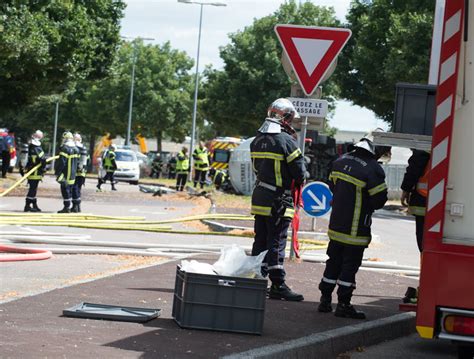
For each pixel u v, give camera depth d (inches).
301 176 434.9
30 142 981.2
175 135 3708.2
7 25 1315.2
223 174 1927.9
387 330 410.0
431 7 1893.5
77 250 630.5
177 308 360.5
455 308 295.7
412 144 347.9
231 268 359.9
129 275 493.0
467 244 294.4
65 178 978.1
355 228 410.3
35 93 1652.3
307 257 640.4
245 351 315.9
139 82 3567.9
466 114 293.9
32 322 343.6
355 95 2176.4
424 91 350.6
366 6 2172.7
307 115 559.8
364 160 412.2
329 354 357.7
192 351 311.4
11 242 673.6
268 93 3058.6
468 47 293.3
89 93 3595.0
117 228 820.6
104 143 3759.8
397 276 588.1
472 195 293.6
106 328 341.7
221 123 3216.0
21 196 1289.4
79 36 1524.4
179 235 812.6
